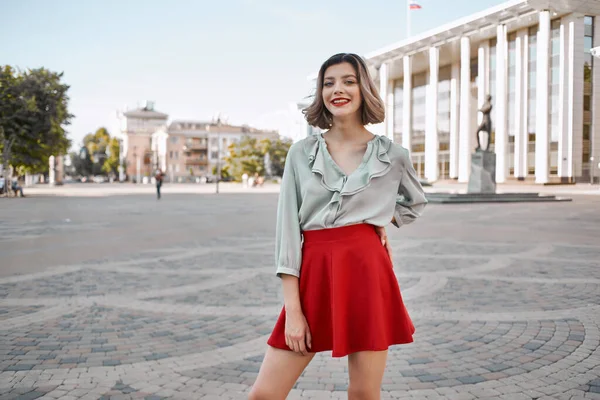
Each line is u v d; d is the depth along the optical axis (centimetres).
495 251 988
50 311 562
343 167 198
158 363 403
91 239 1215
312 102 210
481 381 365
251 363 403
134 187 6900
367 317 188
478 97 5981
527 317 530
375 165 194
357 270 190
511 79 5528
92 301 608
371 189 193
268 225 1571
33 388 353
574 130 5003
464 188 4588
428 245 1077
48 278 748
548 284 688
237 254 980
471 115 6244
